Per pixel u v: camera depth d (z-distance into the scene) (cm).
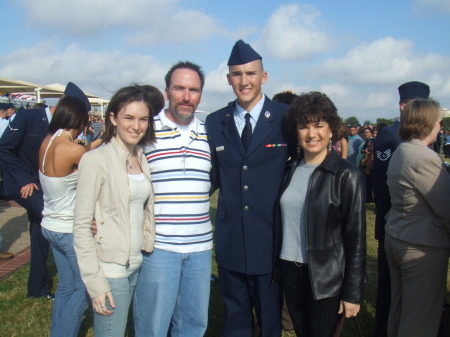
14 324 346
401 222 254
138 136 222
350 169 225
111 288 216
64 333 262
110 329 220
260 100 268
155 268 239
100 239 216
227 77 275
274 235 249
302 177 237
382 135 311
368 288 436
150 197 237
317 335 230
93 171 213
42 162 273
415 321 250
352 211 221
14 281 435
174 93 243
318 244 223
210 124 273
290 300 242
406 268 251
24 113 364
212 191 285
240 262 259
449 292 412
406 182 245
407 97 311
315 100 226
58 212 269
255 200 256
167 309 242
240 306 271
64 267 279
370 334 342
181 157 242
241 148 261
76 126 283
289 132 252
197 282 248
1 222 697
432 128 248
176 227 239
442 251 242
